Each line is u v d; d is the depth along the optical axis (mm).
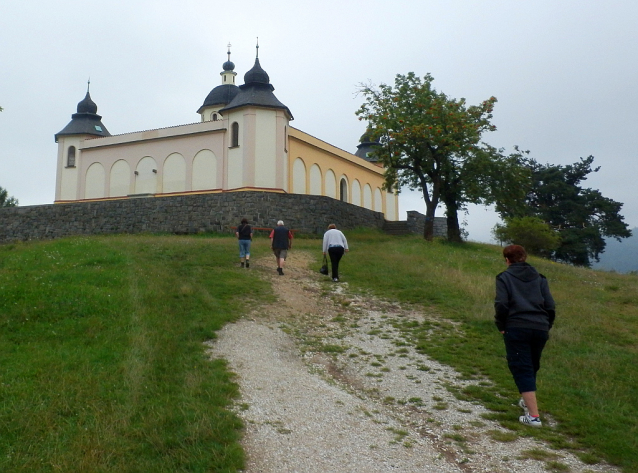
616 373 9305
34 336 9648
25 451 5969
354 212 32906
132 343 9398
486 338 11016
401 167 30703
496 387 8469
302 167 40750
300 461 6094
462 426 7160
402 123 30062
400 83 31344
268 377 8445
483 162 29516
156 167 39625
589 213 52781
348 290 15344
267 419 7012
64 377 7781
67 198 44125
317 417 7172
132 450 6113
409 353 10117
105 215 32094
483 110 30625
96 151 42000
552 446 6668
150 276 14617
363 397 8070
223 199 29531
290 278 16531
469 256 23578
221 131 37688
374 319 12469
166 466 5832
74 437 6266
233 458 5961
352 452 6344
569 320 12688
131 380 7812
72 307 11141
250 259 19047
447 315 12742
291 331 11242
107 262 16297
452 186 30656
